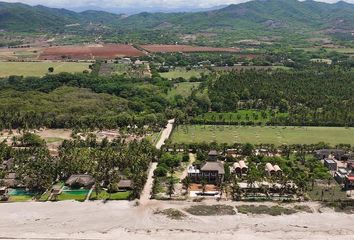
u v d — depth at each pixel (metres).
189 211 183.62
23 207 187.62
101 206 188.50
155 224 173.88
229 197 197.50
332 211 184.88
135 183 198.25
